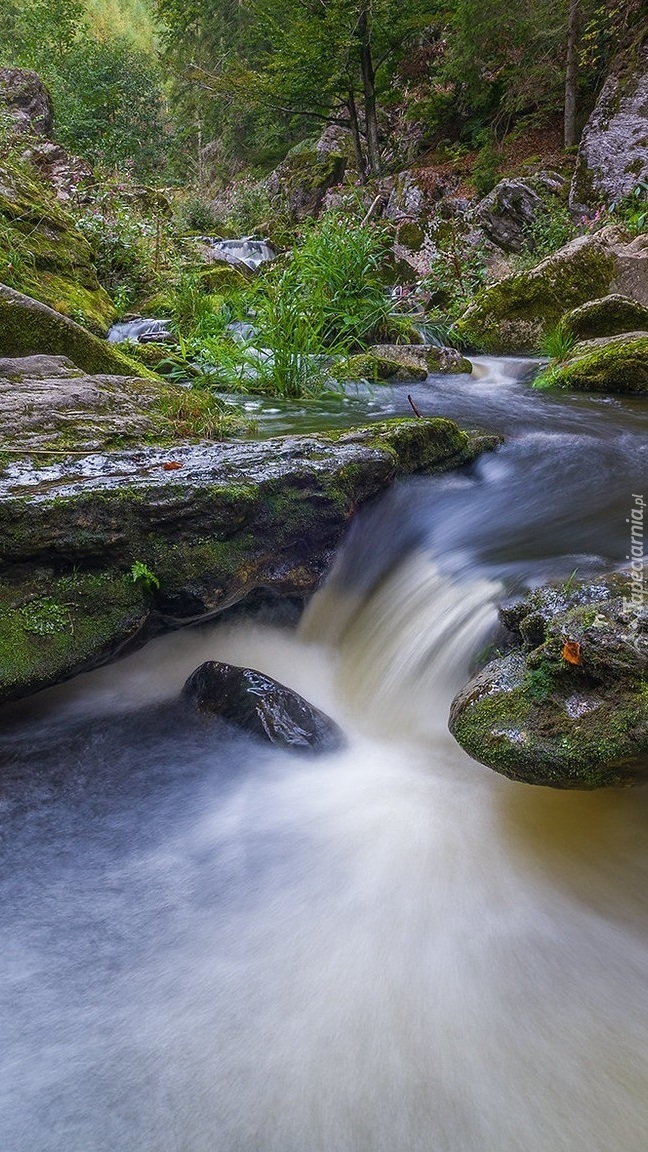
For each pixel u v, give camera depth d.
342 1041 1.77
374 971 1.95
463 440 4.44
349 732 2.94
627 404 6.52
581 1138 1.56
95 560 2.76
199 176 29.89
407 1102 1.63
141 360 6.76
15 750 2.74
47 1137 1.55
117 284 9.68
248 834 2.41
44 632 2.62
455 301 11.12
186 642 3.24
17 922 2.07
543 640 2.50
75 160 12.19
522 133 16.23
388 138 21.17
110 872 2.26
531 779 2.23
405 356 7.98
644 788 2.29
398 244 13.31
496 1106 1.62
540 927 2.09
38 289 7.79
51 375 4.46
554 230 12.41
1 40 23.59
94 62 23.20
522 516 4.04
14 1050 1.72
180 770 2.68
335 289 8.37
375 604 3.58
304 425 5.22
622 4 14.23
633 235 10.71
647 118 12.73
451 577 3.40
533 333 9.22
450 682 2.96
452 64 16.73
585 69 15.30
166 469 3.14
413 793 2.56
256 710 2.74
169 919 2.10
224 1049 1.74
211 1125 1.58
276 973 1.94
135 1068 1.69
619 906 2.15
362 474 3.54
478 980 1.93
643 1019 1.83
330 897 2.18
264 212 21.95
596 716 2.15
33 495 2.69
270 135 25.91
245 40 23.91
